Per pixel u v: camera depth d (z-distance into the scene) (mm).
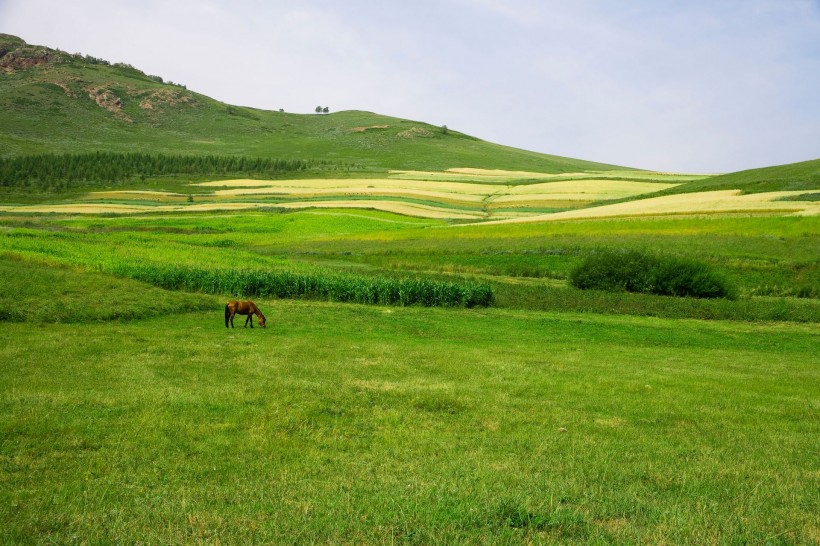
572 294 42812
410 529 7102
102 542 6602
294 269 48906
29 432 10406
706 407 14906
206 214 112062
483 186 164125
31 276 31031
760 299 43219
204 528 6996
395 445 10969
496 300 40156
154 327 25125
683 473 9820
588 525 7367
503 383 16766
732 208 77625
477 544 6781
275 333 25391
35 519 7141
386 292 38719
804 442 12141
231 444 10570
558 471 9766
